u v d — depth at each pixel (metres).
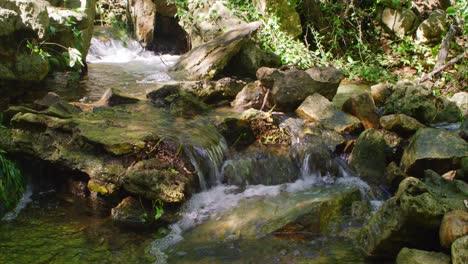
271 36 9.59
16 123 5.17
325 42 10.58
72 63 6.53
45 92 6.64
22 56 6.08
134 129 5.24
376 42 10.86
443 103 6.95
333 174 5.73
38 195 5.04
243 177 5.38
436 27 10.16
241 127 5.91
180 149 5.00
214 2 10.11
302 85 6.73
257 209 4.77
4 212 4.70
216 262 4.03
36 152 5.02
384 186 5.60
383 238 4.03
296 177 5.62
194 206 4.82
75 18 7.24
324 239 4.40
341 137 6.05
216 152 5.45
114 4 11.84
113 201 4.82
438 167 5.45
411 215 3.89
